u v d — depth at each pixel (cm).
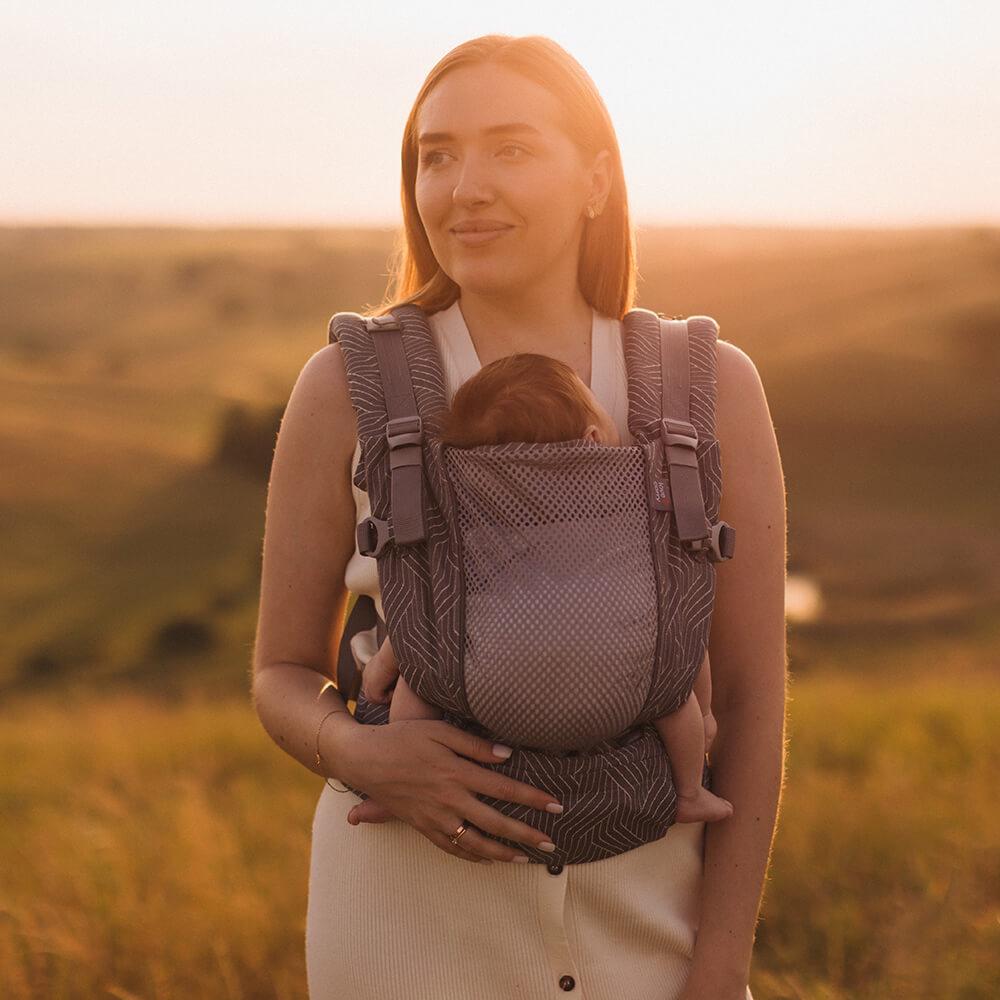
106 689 3425
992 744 748
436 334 212
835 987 379
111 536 5159
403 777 185
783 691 208
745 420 206
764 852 202
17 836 595
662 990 196
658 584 185
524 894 191
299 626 212
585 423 193
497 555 183
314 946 205
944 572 4772
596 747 185
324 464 204
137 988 400
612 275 216
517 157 198
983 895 441
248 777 768
